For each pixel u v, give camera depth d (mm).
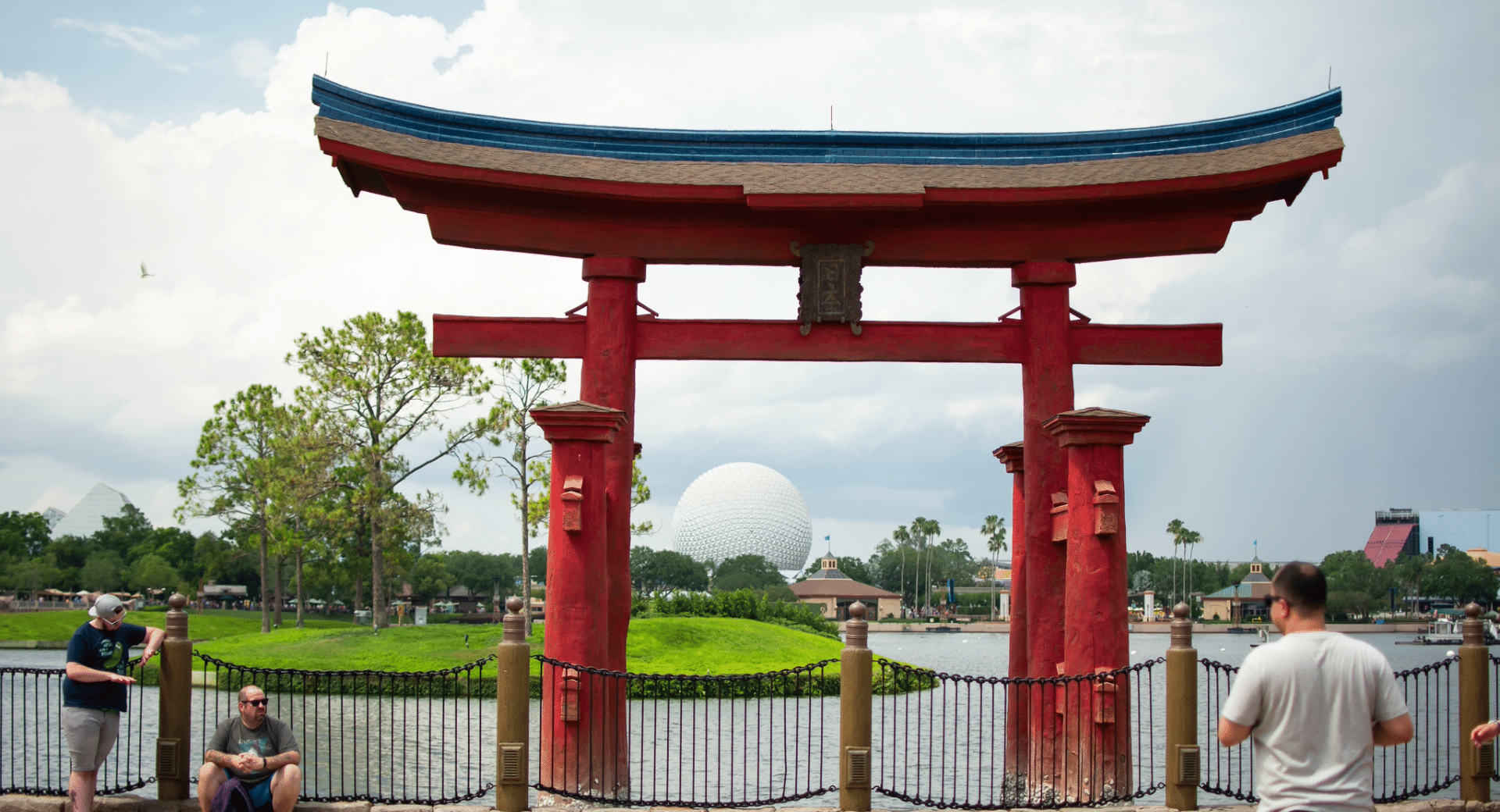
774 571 111188
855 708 9891
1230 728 5871
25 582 92500
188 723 9977
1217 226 13609
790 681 32219
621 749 11898
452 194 13102
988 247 13797
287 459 52000
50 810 9758
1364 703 5691
